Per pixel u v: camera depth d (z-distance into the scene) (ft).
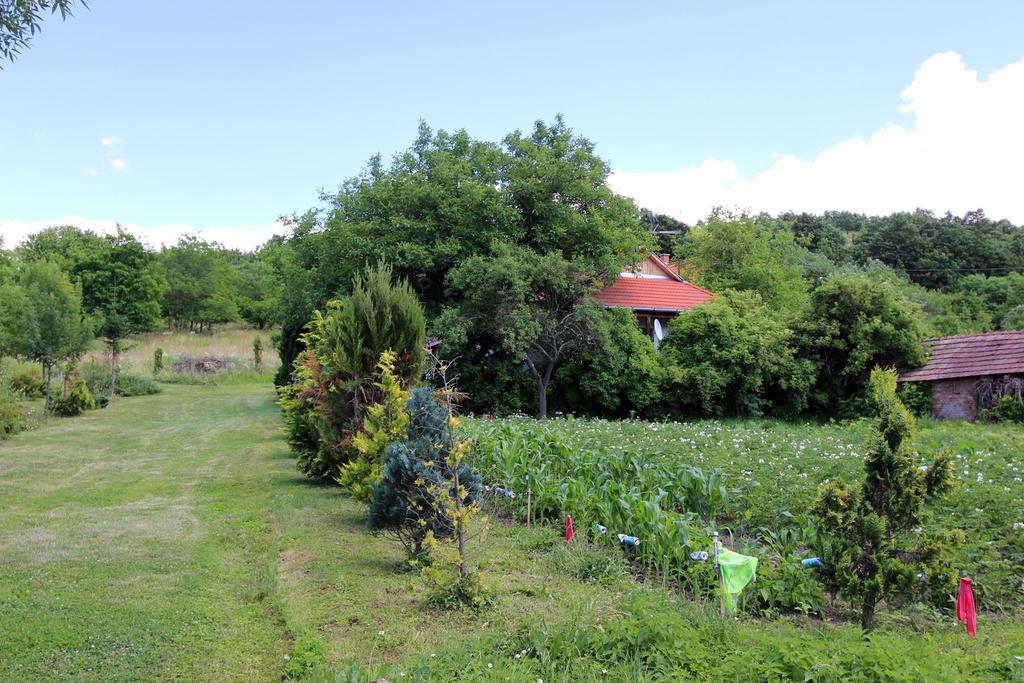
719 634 14.93
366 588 20.52
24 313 66.39
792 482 27.89
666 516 22.17
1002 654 14.97
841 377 79.51
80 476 41.09
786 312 84.94
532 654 15.15
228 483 38.68
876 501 16.03
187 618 18.52
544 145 77.71
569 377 75.10
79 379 86.07
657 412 75.46
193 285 156.04
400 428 28.91
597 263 73.72
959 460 31.76
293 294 85.92
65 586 20.74
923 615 18.04
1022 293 148.05
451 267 71.00
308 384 37.58
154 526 28.48
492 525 26.96
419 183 73.77
